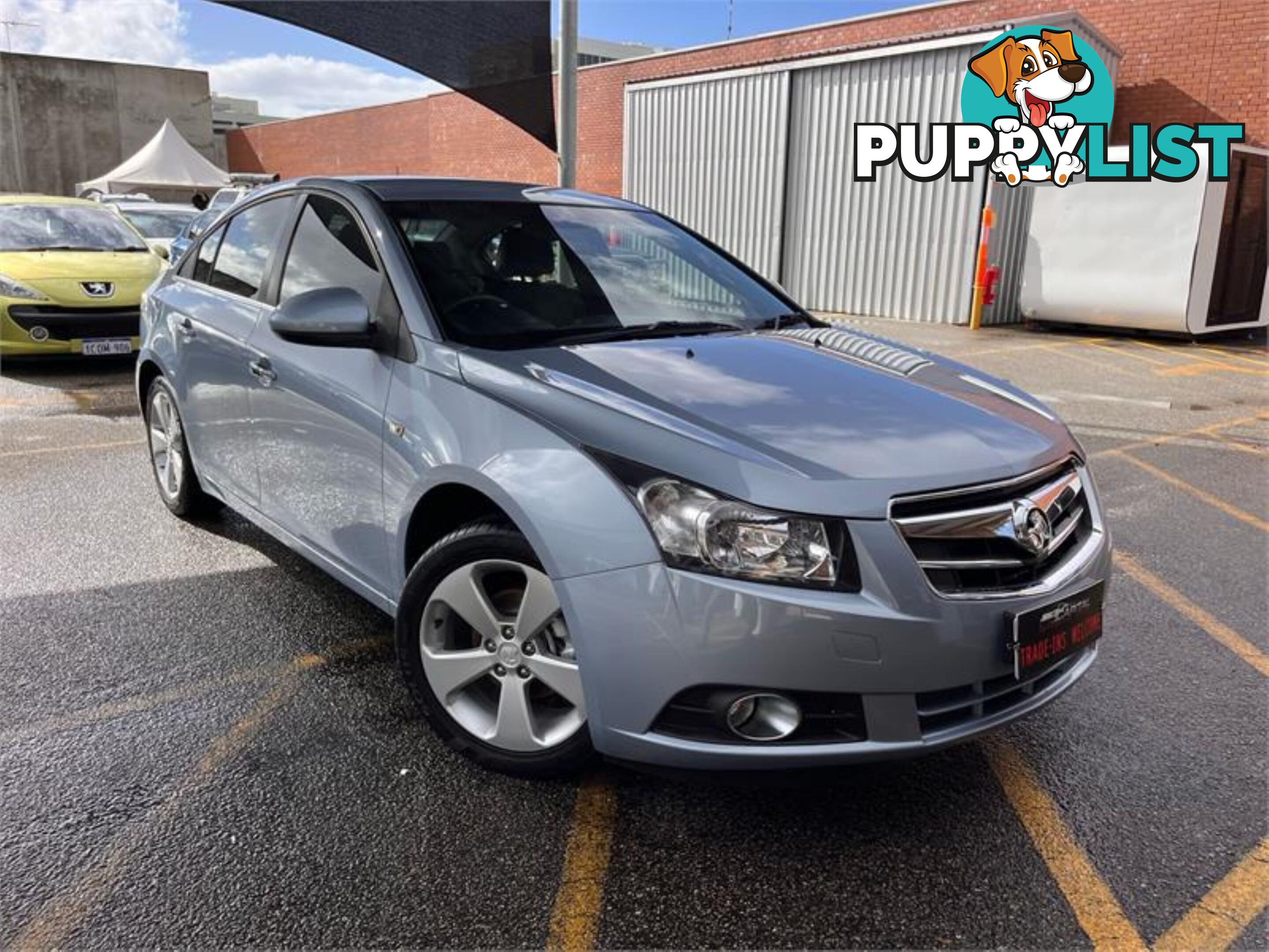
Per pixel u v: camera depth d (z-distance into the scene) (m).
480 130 24.02
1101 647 3.59
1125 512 5.24
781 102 14.51
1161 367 9.83
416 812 2.50
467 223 3.30
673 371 2.75
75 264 8.44
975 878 2.31
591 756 2.46
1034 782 2.71
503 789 2.61
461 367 2.69
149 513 4.84
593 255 3.47
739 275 3.88
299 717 2.96
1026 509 2.35
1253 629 3.76
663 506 2.19
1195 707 3.15
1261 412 7.85
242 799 2.54
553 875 2.28
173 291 4.48
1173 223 10.80
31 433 6.47
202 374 4.03
